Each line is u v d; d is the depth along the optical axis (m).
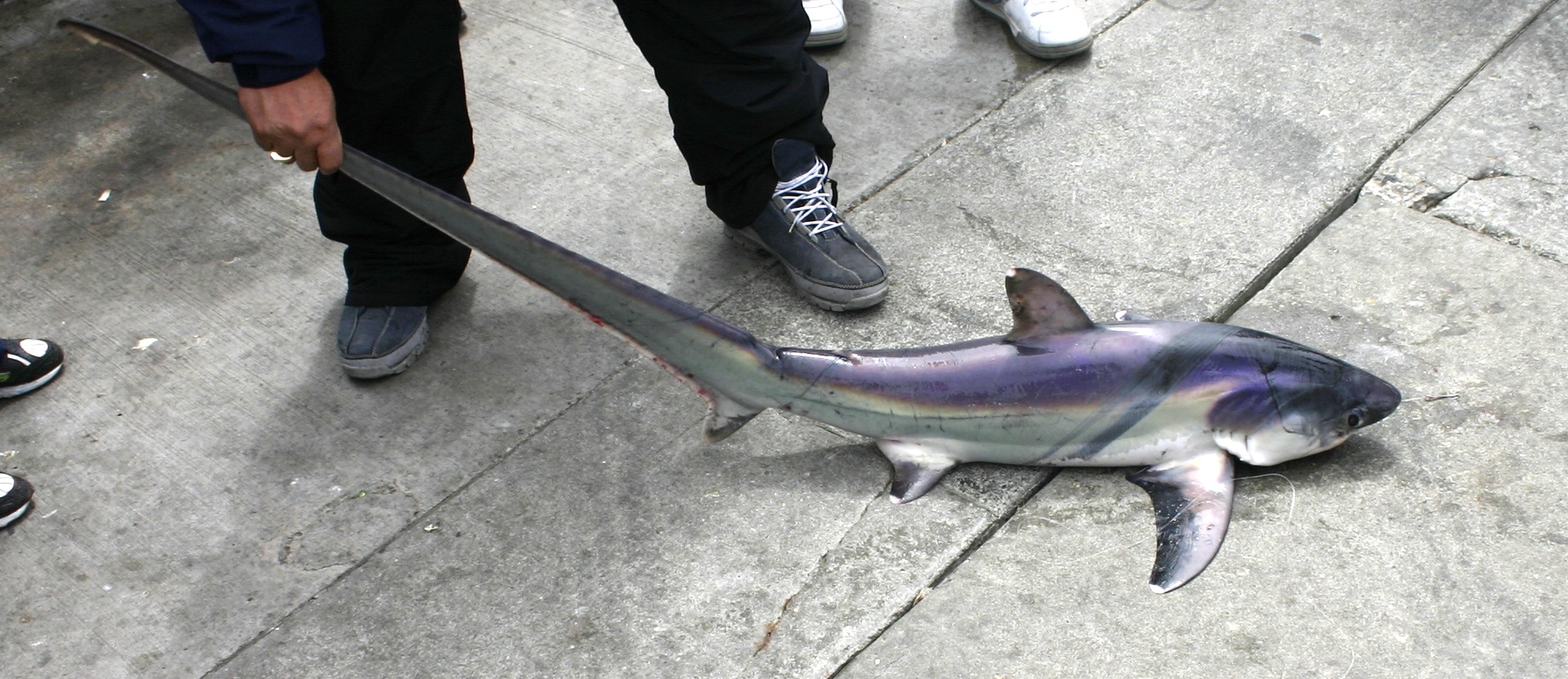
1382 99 3.46
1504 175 3.13
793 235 2.93
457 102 2.75
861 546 2.36
